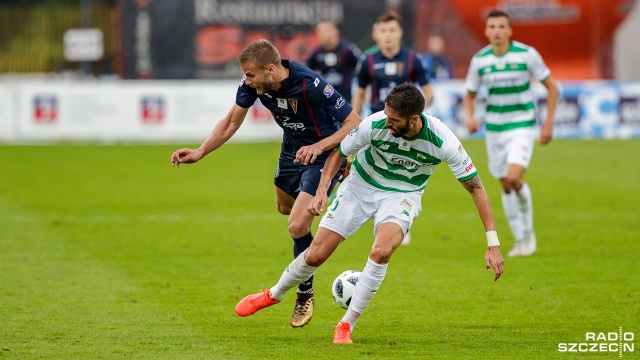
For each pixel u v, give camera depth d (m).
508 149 34.19
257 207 45.69
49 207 45.16
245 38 83.56
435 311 25.22
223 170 60.91
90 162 63.75
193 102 74.75
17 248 34.66
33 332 22.48
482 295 27.23
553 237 37.56
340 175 24.28
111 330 22.75
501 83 34.59
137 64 83.00
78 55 81.38
